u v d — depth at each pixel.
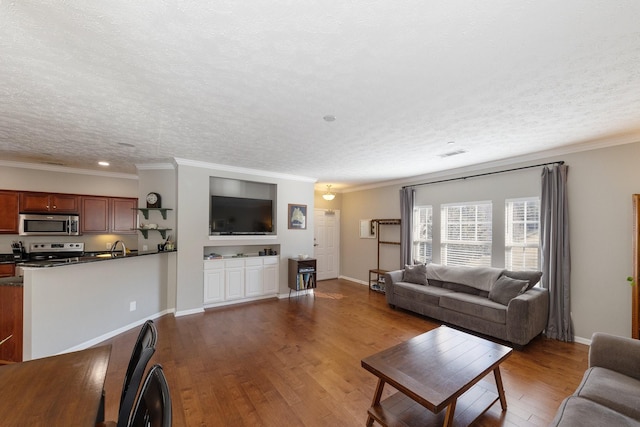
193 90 2.07
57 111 2.45
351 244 7.35
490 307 3.47
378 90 2.06
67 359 1.43
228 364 2.81
